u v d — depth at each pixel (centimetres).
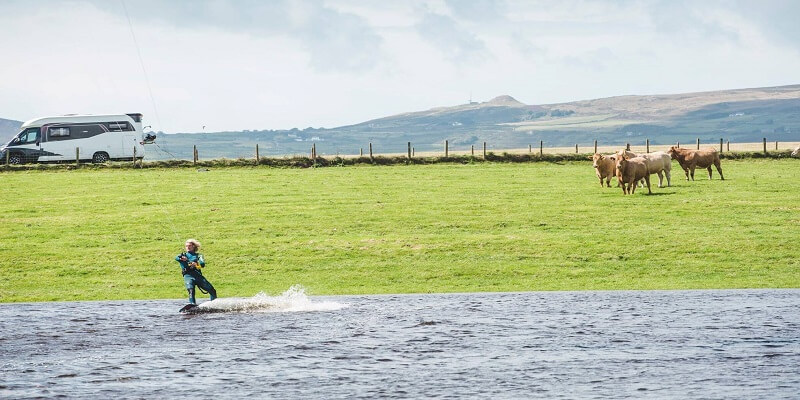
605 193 9481
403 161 12838
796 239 7094
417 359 3409
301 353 3538
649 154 10000
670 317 4312
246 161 12638
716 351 3472
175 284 6041
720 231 7438
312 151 12988
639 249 6875
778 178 10644
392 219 8112
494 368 3250
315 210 8575
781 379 3031
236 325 4234
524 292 5547
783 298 5025
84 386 3044
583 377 3105
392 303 5028
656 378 3078
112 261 6719
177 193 9756
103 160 12612
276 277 6222
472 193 9594
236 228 7812
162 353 3559
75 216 8456
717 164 10575
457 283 5975
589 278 6072
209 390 2981
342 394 2916
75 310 4872
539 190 9775
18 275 6316
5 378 3162
